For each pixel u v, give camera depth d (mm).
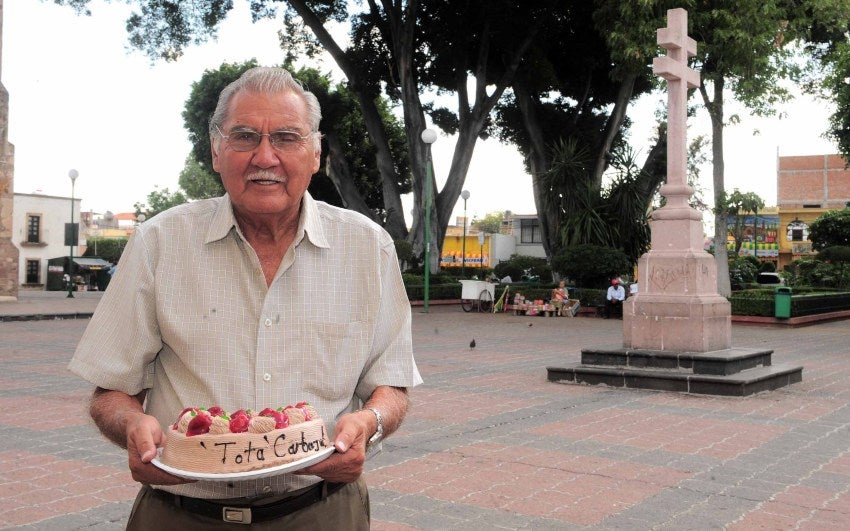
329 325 2070
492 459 5852
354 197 31156
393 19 26906
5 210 27016
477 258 59844
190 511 2021
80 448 6098
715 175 23438
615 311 23750
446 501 4805
